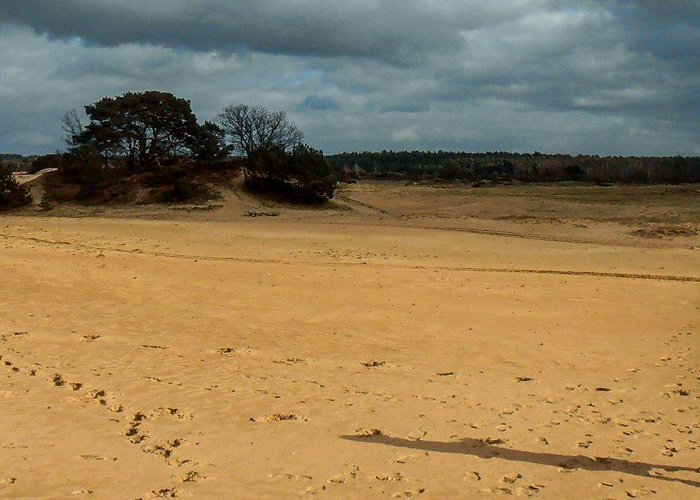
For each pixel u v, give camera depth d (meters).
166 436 8.58
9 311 16.12
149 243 31.94
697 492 7.52
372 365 13.37
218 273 22.86
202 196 60.81
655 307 21.22
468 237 37.50
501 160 161.75
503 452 8.59
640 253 32.84
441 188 79.00
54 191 62.31
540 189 77.19
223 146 70.38
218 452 8.11
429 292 21.72
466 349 15.17
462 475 7.72
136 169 67.50
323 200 64.06
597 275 26.75
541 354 15.01
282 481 7.33
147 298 18.67
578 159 153.62
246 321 16.77
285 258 28.89
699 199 59.91
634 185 98.00
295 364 13.05
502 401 11.12
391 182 103.88
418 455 8.33
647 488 7.57
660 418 10.59
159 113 67.50
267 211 56.69
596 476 7.89
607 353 15.34
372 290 21.56
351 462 7.99
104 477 7.19
